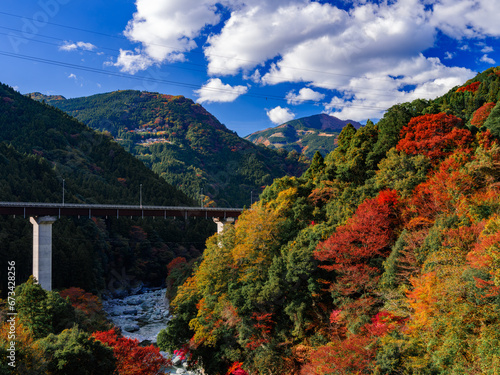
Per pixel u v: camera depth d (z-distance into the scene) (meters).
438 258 33.28
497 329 26.23
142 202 161.25
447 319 28.73
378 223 43.34
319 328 44.88
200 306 57.25
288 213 59.69
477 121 61.91
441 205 41.72
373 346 32.91
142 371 43.12
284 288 47.59
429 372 28.56
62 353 32.59
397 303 35.75
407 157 55.00
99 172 180.62
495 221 31.45
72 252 101.12
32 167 139.38
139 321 88.50
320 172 66.69
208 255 65.69
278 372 44.28
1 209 80.69
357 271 41.22
